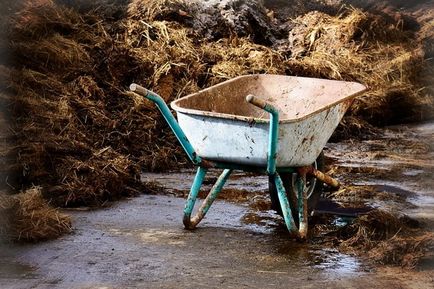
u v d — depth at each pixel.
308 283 5.66
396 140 11.63
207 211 7.32
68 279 5.68
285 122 6.33
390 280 5.75
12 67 10.02
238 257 6.21
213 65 11.88
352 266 6.05
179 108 6.78
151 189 8.32
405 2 17.27
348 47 13.98
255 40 13.65
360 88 7.14
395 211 7.59
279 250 6.41
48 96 9.62
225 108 7.44
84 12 12.45
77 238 6.63
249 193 8.32
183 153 9.85
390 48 14.32
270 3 15.01
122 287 5.54
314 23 14.39
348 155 10.45
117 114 10.02
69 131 9.01
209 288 5.53
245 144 6.52
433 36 15.24
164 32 12.06
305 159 6.72
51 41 10.77
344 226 6.86
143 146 9.69
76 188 7.77
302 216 6.71
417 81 13.89
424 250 6.21
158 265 5.99
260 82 7.60
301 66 12.85
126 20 12.16
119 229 6.91
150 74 11.09
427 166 9.80
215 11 13.35
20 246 6.40
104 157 8.39
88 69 10.54
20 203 6.81
